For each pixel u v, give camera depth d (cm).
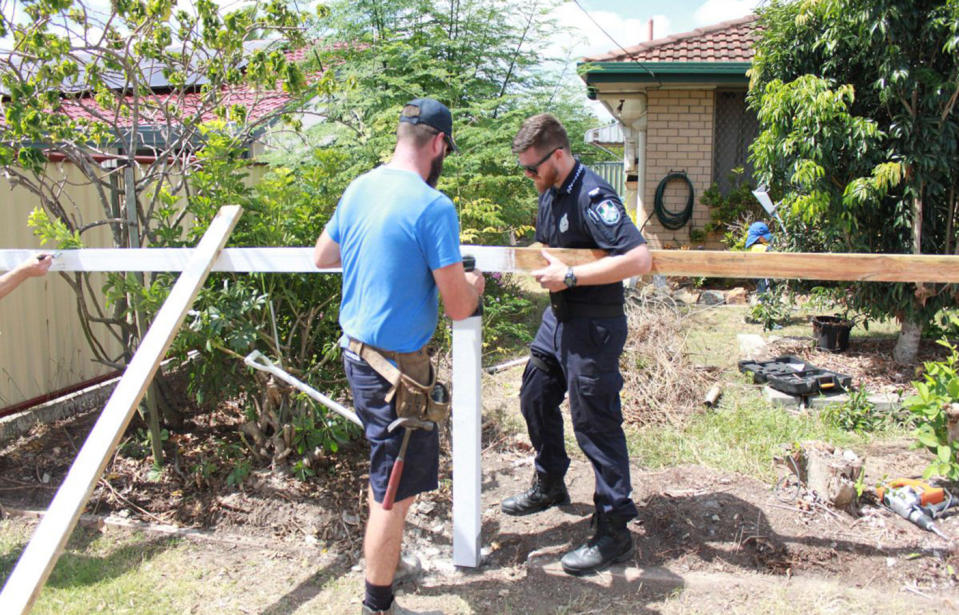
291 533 336
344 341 256
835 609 271
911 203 560
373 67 763
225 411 466
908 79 523
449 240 238
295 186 433
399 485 248
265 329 388
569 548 318
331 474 375
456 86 796
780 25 620
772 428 449
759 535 317
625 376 510
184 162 441
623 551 302
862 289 584
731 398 508
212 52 520
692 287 952
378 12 839
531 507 348
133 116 418
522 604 281
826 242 613
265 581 299
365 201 245
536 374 327
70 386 509
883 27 509
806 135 561
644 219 1045
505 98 775
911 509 330
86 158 424
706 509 336
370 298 243
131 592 290
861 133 537
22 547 329
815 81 552
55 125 389
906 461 402
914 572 294
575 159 298
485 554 319
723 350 635
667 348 545
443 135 250
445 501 360
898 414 467
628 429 452
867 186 531
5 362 461
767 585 286
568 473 391
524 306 660
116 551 323
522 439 433
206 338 351
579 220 289
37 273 310
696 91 1009
